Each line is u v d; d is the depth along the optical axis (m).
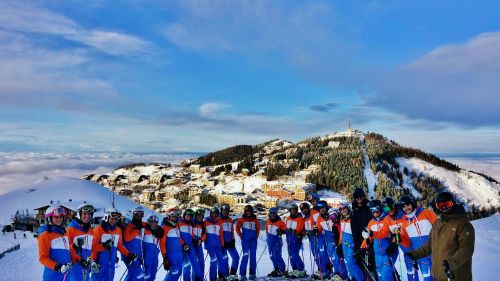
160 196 177.38
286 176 178.62
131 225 10.02
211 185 199.00
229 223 12.12
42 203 73.69
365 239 9.23
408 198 8.87
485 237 16.48
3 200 75.69
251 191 162.38
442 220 6.04
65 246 7.78
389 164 186.62
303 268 12.45
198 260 11.27
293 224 12.46
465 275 5.62
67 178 90.62
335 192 147.88
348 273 10.88
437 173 186.00
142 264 9.92
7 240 48.62
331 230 11.59
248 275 12.58
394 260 9.24
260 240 24.12
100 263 8.80
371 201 9.46
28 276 23.95
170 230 10.45
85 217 8.24
